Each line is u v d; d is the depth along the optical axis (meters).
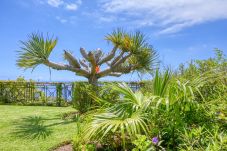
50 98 14.74
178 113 3.92
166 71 4.29
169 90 3.96
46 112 10.73
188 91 4.11
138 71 12.77
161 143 3.84
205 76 4.82
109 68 11.90
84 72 11.45
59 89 14.45
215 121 3.98
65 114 9.80
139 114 3.82
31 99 15.13
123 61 12.16
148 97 4.12
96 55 11.77
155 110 3.84
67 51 11.11
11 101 15.30
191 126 4.01
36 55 10.24
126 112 4.00
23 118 8.99
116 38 11.80
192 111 4.12
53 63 10.71
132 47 11.98
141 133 3.91
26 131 7.03
